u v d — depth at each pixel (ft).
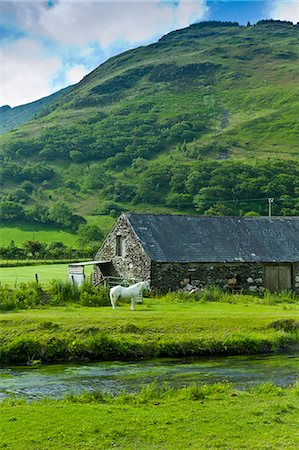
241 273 147.95
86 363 79.10
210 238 152.87
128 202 632.38
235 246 152.35
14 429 42.57
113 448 39.22
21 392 61.41
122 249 153.07
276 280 152.35
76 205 649.20
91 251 353.51
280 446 39.52
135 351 83.05
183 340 85.56
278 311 108.37
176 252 143.95
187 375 70.18
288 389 58.34
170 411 47.70
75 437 41.06
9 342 81.97
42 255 342.03
